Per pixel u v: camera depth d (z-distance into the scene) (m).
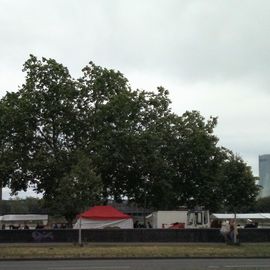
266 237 37.69
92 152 49.53
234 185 39.97
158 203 53.59
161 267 18.30
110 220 41.50
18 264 20.91
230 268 17.67
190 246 32.53
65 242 36.09
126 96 51.12
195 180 53.59
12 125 50.03
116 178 52.94
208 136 53.84
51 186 49.62
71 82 51.81
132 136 50.03
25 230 36.12
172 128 54.38
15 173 50.03
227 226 35.56
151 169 51.22
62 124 50.56
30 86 50.97
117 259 24.22
